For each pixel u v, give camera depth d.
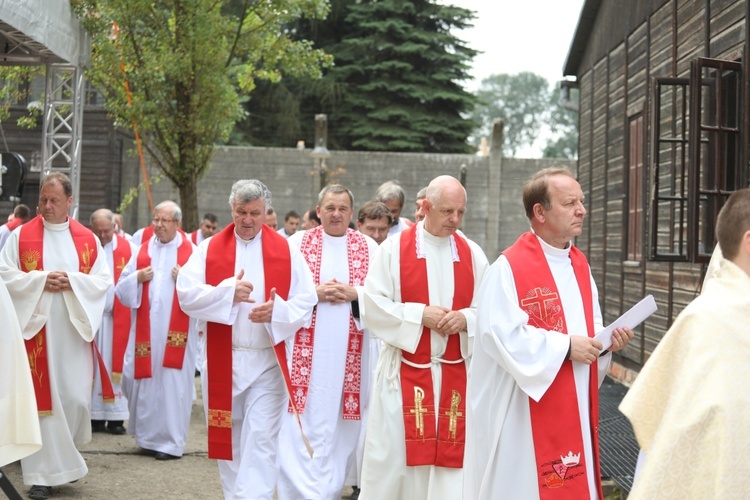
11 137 18.42
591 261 12.48
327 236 6.12
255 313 5.56
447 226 4.99
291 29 35.03
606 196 11.58
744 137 6.68
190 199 13.41
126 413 8.52
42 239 6.52
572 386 4.03
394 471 4.89
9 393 4.44
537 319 4.07
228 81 13.32
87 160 19.12
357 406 5.88
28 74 14.02
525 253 4.16
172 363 7.66
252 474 5.48
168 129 13.09
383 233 6.70
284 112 33.72
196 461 7.53
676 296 8.50
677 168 8.62
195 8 12.44
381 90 33.12
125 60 12.83
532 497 4.02
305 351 5.82
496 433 4.09
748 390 2.70
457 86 33.41
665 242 8.94
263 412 5.61
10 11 9.41
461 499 4.81
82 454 7.60
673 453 2.72
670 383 2.84
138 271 7.89
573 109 14.03
